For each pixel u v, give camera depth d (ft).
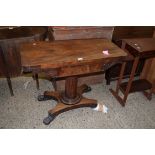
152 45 5.95
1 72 6.81
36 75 7.19
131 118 6.61
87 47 5.61
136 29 7.95
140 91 7.52
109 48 5.62
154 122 6.51
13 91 7.43
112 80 8.20
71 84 6.14
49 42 5.80
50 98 7.01
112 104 7.14
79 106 6.57
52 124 6.19
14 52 6.65
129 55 6.12
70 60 4.83
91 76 7.73
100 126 6.24
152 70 7.64
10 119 6.26
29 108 6.73
